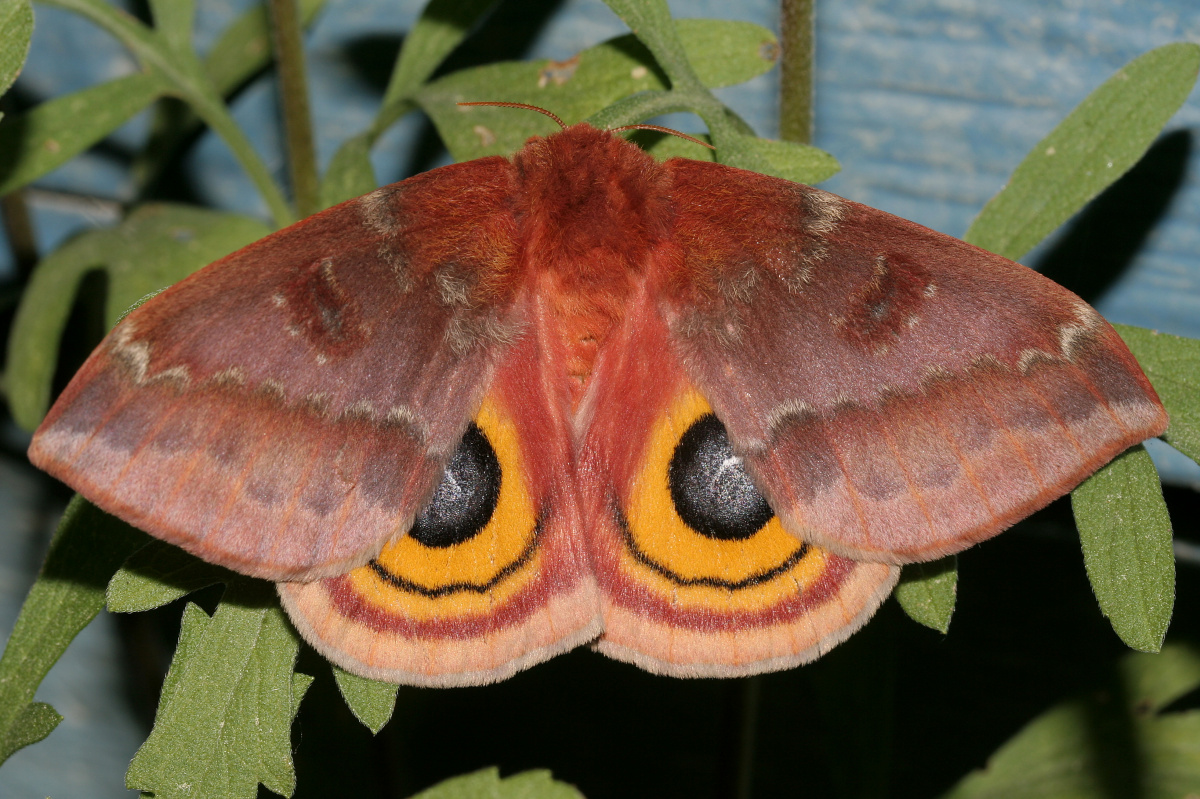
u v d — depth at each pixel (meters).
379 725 0.34
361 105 0.40
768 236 0.35
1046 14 0.38
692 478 0.34
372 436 0.34
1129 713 0.38
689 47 0.36
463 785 0.38
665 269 0.35
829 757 0.39
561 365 0.35
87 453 0.33
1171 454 0.39
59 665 0.50
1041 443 0.34
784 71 0.37
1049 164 0.36
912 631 0.40
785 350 0.34
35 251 0.41
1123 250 0.39
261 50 0.40
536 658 0.34
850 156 0.39
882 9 0.39
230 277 0.34
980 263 0.34
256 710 0.34
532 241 0.35
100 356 0.33
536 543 0.34
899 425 0.34
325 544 0.34
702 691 0.42
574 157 0.35
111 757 0.51
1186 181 0.38
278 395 0.34
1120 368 0.34
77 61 0.41
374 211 0.34
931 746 0.41
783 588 0.34
